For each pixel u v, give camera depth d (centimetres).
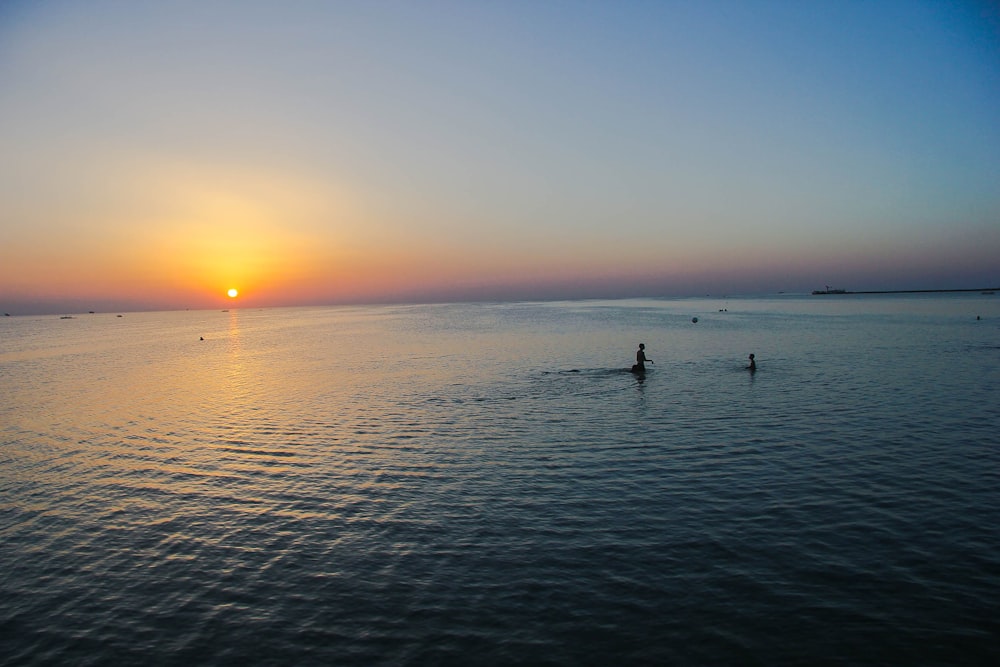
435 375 4112
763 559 1194
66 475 1919
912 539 1262
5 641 1001
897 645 915
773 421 2356
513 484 1689
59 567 1262
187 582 1184
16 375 4916
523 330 9094
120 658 948
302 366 5003
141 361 5909
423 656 923
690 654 909
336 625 1016
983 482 1588
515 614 1027
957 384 3102
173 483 1806
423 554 1266
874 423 2273
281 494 1677
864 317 10706
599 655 912
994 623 961
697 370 3938
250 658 935
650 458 1900
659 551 1241
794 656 898
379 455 2044
